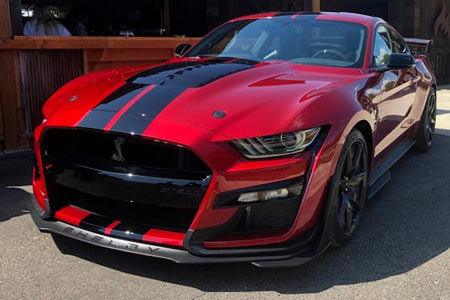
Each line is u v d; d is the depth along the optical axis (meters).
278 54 3.80
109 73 3.54
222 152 2.42
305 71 3.42
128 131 2.50
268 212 2.53
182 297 2.46
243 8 12.27
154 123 2.52
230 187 2.43
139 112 2.62
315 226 2.68
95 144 2.71
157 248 2.51
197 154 2.39
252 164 2.45
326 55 3.75
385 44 4.33
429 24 12.82
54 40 5.15
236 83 2.97
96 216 2.77
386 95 3.71
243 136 2.46
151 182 2.49
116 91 2.92
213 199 2.42
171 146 2.46
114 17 11.36
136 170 2.54
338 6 13.43
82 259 2.85
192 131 2.45
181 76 3.08
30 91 5.11
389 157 4.32
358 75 3.43
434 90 5.73
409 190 4.21
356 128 3.13
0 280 2.61
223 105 2.65
